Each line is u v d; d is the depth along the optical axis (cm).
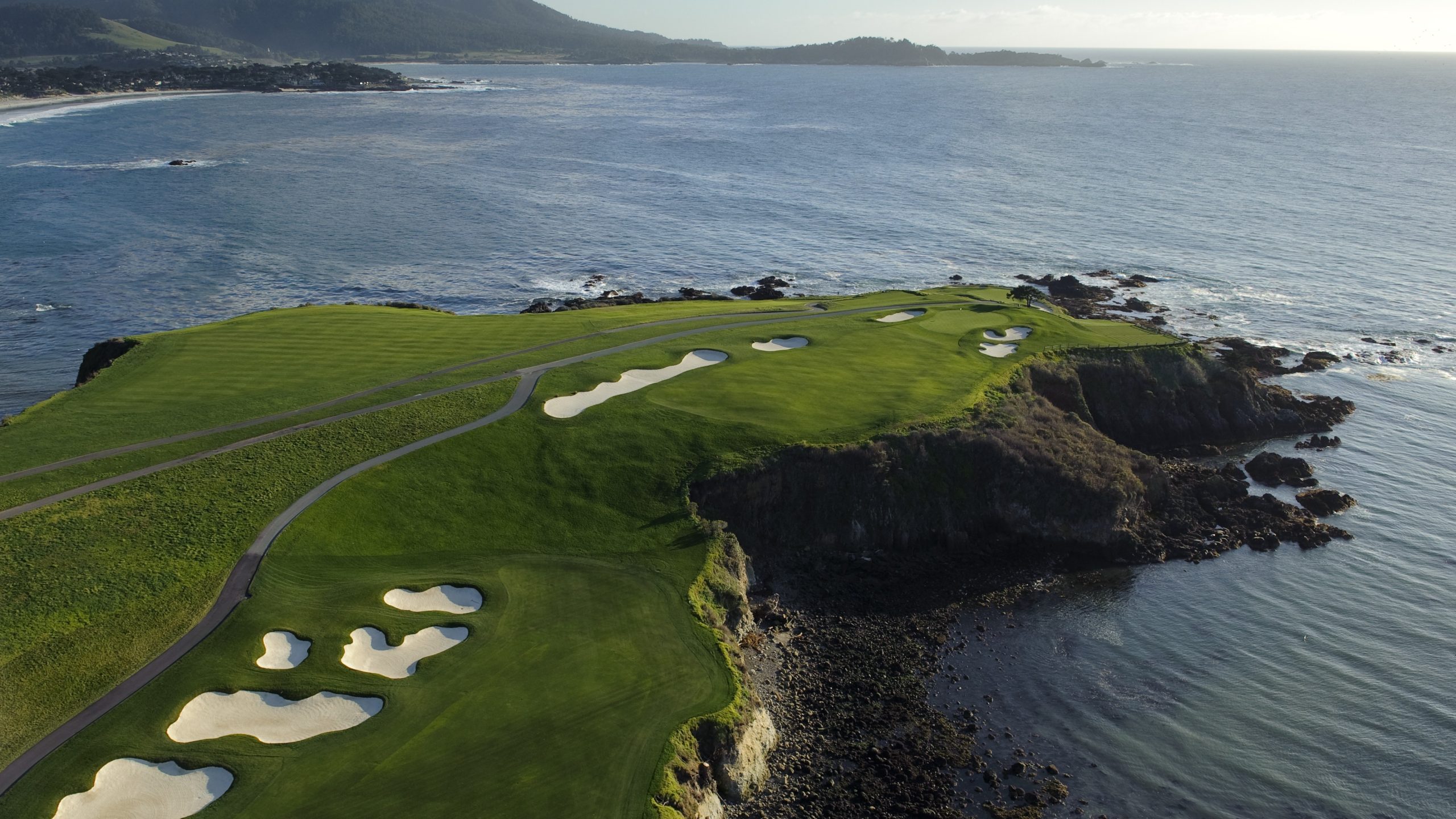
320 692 2805
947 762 2964
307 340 5700
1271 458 5141
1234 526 4500
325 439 4294
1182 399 5650
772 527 4172
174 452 4147
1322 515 4672
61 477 3909
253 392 4825
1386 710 3266
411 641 3067
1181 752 3058
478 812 2375
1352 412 5906
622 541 3675
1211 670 3475
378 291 8288
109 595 3177
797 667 3400
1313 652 3591
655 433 4409
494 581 3391
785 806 2744
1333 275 8906
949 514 4322
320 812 2355
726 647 3109
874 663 3444
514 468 4109
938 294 7200
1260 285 8619
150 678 2836
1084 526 4312
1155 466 4741
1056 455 4469
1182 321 7581
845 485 4253
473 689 2827
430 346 5588
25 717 2661
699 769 2655
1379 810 2836
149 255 9275
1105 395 5559
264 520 3656
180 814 2367
